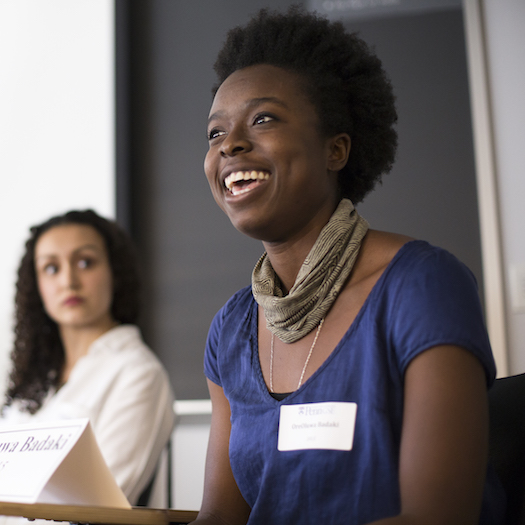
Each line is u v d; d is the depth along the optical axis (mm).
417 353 913
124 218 2771
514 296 2365
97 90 2803
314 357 1040
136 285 2395
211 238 2738
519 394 1127
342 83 1164
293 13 1227
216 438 1245
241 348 1178
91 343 2275
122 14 2908
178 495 2533
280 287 1167
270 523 973
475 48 2512
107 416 2041
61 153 2770
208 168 1137
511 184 2428
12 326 2375
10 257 2658
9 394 2303
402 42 2625
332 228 1063
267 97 1077
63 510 900
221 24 2857
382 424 929
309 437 971
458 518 816
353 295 1043
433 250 1009
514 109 2461
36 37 2848
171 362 2680
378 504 903
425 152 2541
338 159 1142
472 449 848
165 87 2877
